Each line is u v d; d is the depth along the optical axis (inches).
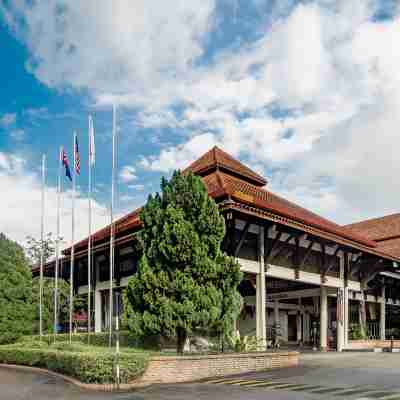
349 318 1537.9
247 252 956.6
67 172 1104.2
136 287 745.6
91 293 1323.8
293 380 662.5
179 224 728.3
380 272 1473.9
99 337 997.2
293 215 958.4
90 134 1003.3
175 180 768.9
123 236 1079.0
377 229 1897.1
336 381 650.2
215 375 718.5
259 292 965.2
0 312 1081.4
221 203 833.5
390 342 1448.1
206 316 706.8
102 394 578.6
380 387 593.3
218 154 1224.2
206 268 723.4
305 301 1561.3
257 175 1256.8
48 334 1123.3
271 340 1403.8
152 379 658.2
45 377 747.4
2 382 701.3
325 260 1188.5
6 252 1152.2
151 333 729.6
